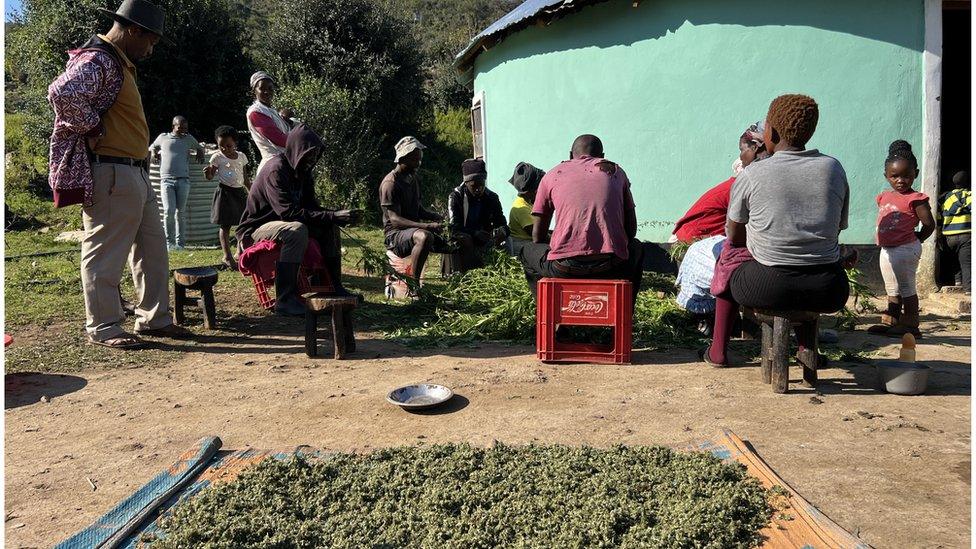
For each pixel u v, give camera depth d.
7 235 12.30
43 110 15.96
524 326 5.71
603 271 4.96
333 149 15.84
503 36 10.01
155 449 3.43
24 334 5.71
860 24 7.33
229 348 5.43
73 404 4.11
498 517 2.58
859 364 4.79
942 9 7.34
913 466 3.07
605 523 2.47
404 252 7.19
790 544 2.40
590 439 3.46
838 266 4.10
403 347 5.46
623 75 8.48
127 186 5.15
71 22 15.96
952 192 7.21
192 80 16.70
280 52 18.03
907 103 7.35
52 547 2.47
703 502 2.61
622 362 4.88
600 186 4.91
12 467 3.24
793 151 4.17
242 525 2.51
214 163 8.56
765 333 4.34
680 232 5.85
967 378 4.43
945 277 7.98
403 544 2.43
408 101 18.48
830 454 3.22
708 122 7.97
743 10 7.64
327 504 2.75
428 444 3.40
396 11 19.66
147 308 5.65
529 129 9.82
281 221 5.84
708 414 3.80
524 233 7.35
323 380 4.55
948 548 2.39
